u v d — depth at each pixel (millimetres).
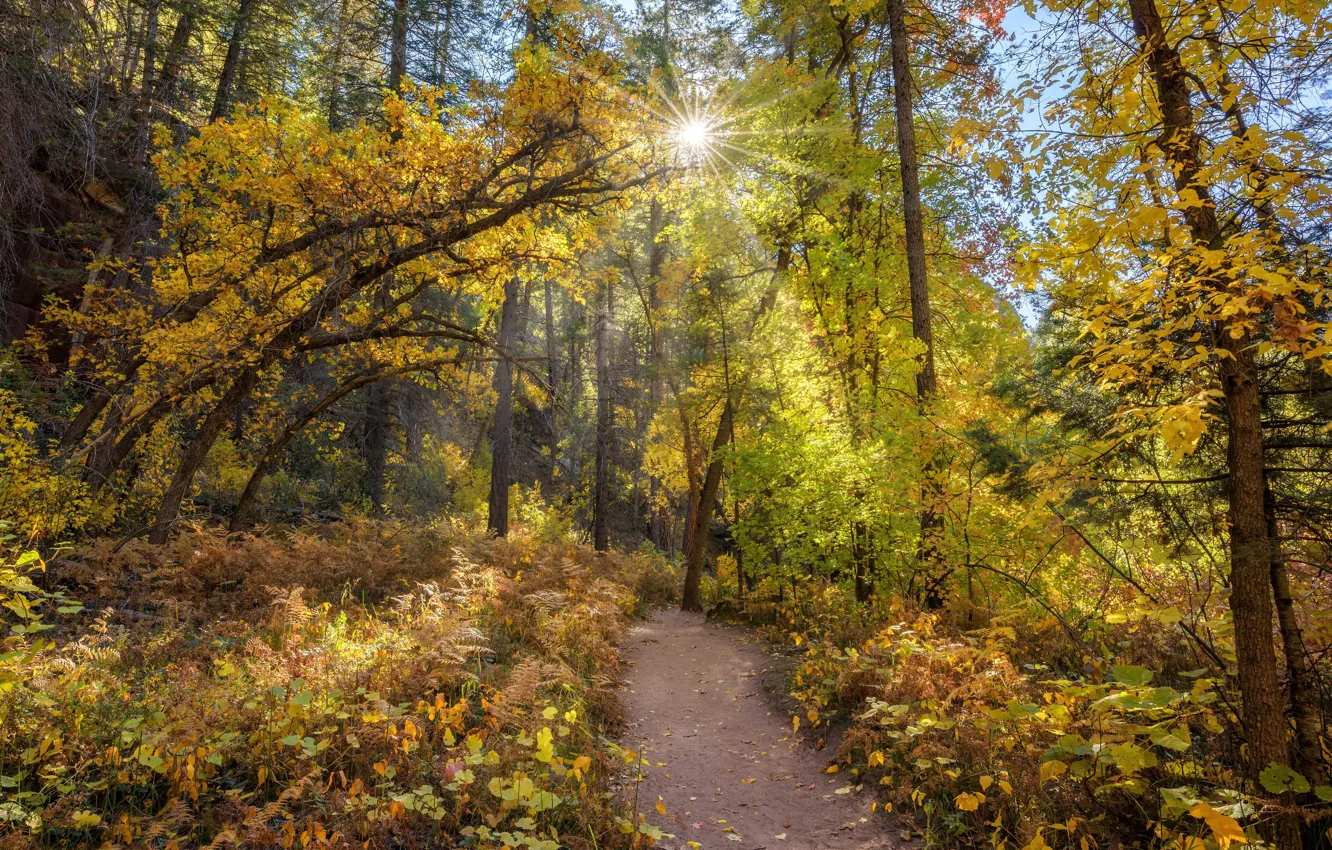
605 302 22547
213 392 10398
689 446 15922
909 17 10750
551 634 7559
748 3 13820
